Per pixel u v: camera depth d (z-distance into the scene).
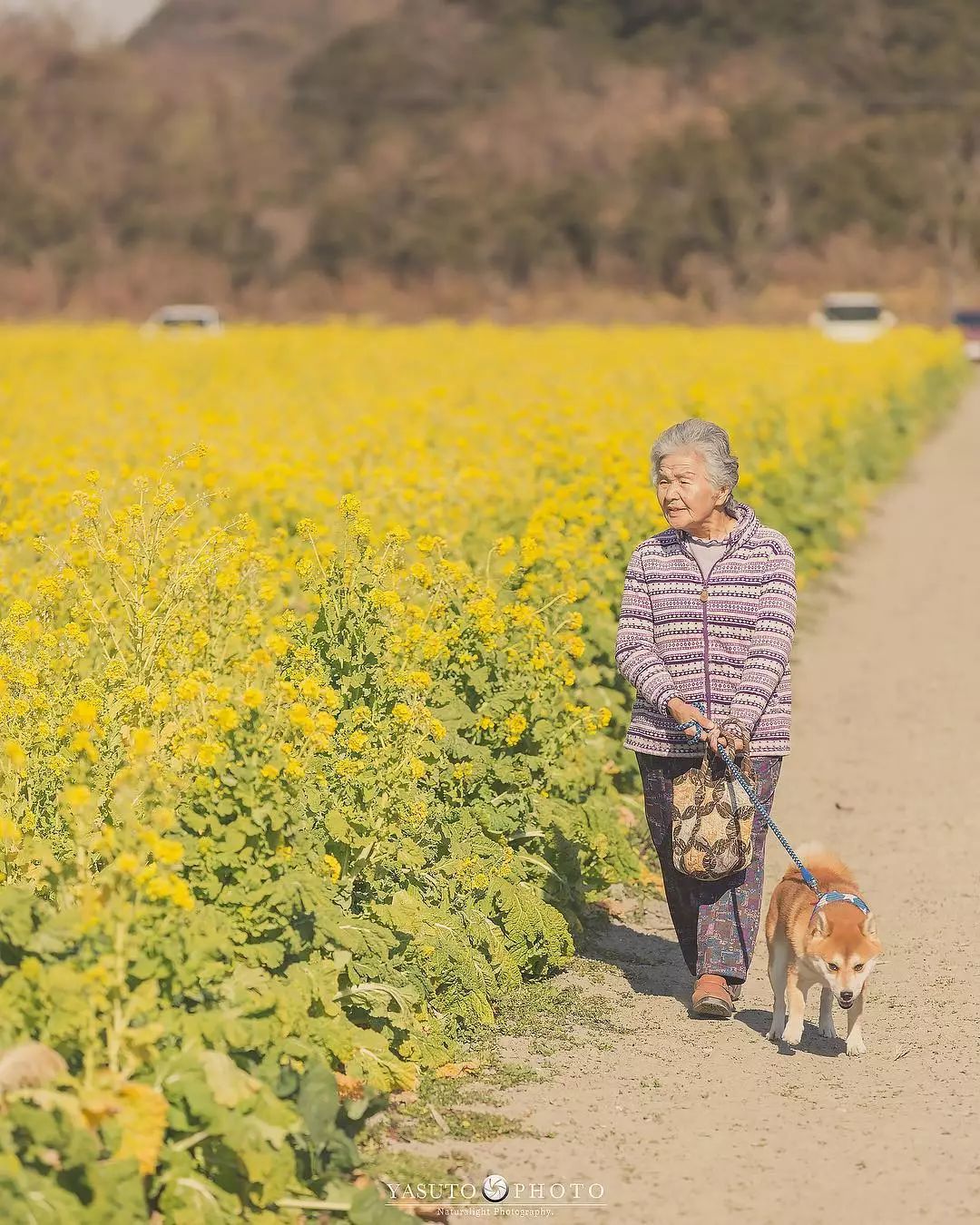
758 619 8.52
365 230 106.56
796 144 114.62
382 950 7.52
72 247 101.75
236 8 164.62
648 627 8.66
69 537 10.62
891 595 20.56
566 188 109.44
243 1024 6.25
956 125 115.69
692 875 8.27
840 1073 7.82
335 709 8.27
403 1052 7.47
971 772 13.17
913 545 24.30
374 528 13.24
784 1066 7.88
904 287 110.44
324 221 106.25
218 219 105.31
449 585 9.59
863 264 110.31
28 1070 5.55
